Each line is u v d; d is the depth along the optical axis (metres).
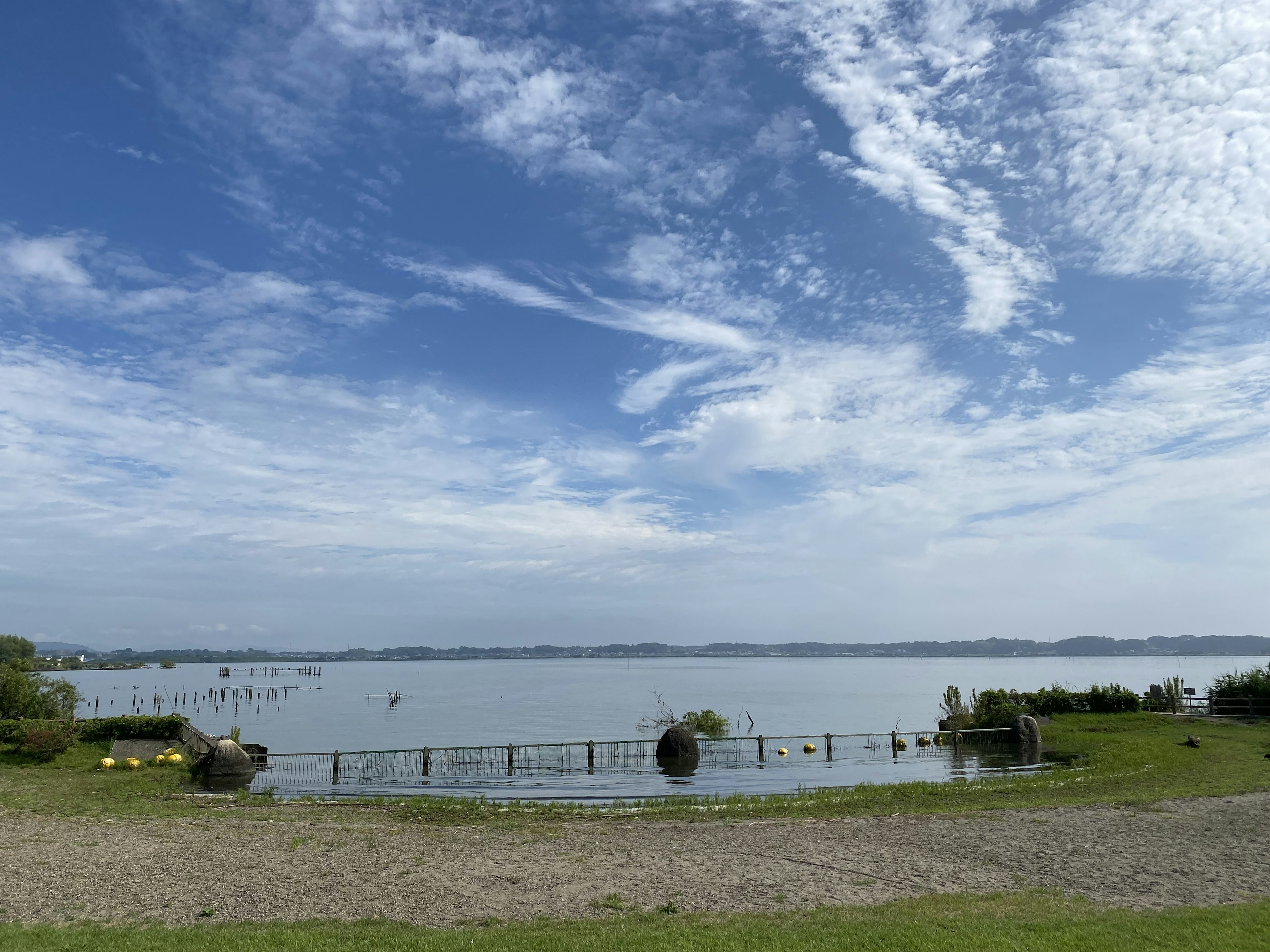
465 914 12.81
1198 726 42.69
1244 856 16.19
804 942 10.99
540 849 17.89
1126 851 16.83
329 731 64.88
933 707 88.38
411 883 14.82
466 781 35.06
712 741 44.81
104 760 32.53
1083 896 13.45
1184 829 19.03
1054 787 26.77
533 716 80.38
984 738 44.06
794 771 37.50
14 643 121.44
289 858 17.02
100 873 15.55
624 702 102.00
